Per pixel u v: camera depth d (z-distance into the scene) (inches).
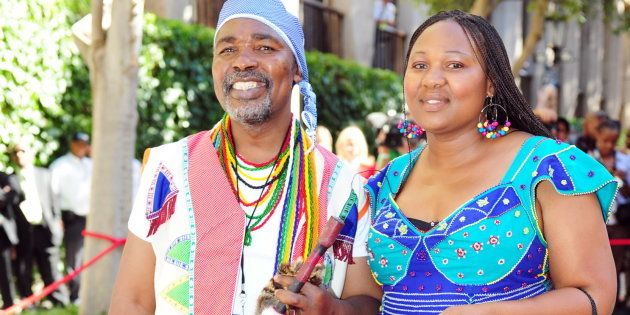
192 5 392.2
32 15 289.0
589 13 472.4
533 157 92.4
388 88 484.4
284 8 101.0
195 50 339.6
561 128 295.0
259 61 97.8
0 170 283.7
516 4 658.8
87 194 292.5
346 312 94.9
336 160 104.3
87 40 232.8
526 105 98.0
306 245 98.2
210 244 96.6
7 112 286.2
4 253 280.1
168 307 96.0
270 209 99.4
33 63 290.4
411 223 96.0
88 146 299.1
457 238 91.7
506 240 90.3
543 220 91.1
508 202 91.1
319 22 470.6
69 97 302.0
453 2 407.2
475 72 94.7
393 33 548.4
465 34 95.3
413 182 100.8
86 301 234.4
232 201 98.3
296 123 103.8
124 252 100.6
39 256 289.6
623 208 264.2
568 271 88.9
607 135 272.4
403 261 95.0
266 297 92.2
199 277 95.7
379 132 278.7
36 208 284.5
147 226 98.3
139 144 319.3
